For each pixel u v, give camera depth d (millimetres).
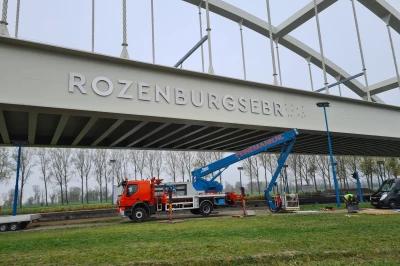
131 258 6746
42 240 10922
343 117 27234
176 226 14336
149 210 20188
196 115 19094
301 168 55969
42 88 14578
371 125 29094
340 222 12969
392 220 13109
